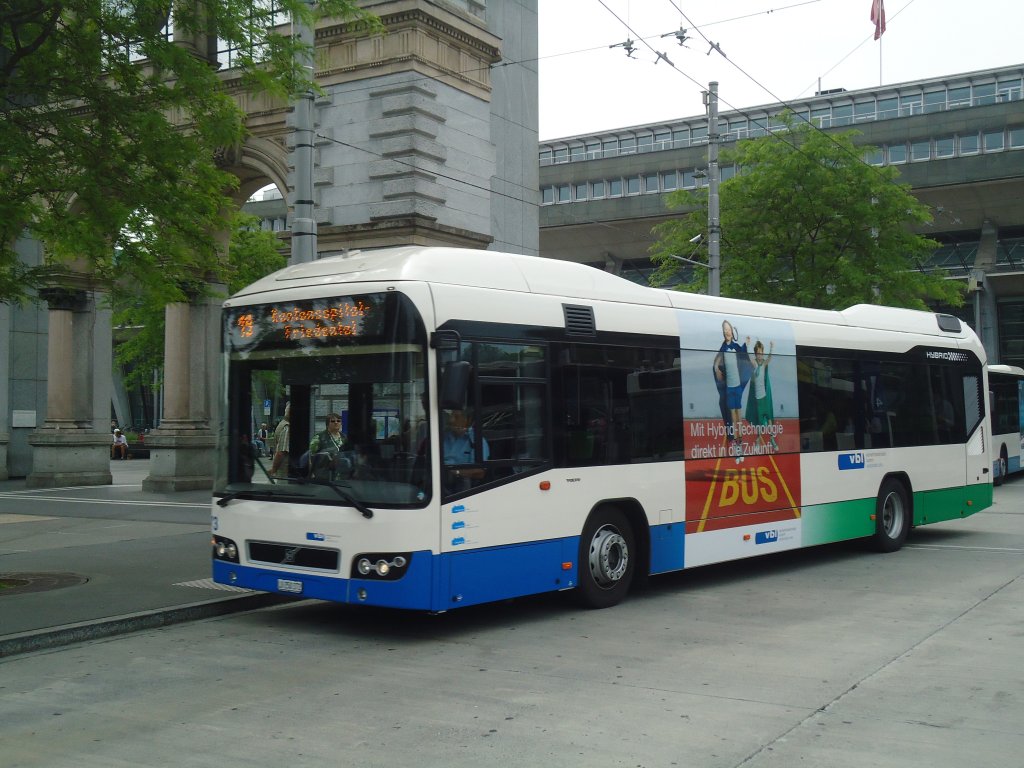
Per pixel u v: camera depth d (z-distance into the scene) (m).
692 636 8.80
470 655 8.16
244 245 37.00
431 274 8.80
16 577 11.73
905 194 28.73
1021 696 6.79
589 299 10.25
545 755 5.61
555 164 67.56
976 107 56.19
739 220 29.23
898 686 7.05
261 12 11.77
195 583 11.32
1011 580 11.67
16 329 30.55
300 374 9.03
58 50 11.48
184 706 6.72
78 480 28.23
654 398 10.73
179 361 26.27
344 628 9.38
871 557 13.76
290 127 21.50
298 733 6.06
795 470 12.51
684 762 5.48
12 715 6.56
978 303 57.06
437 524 8.41
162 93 11.68
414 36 19.39
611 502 10.24
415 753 5.66
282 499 8.97
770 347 12.38
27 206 11.04
